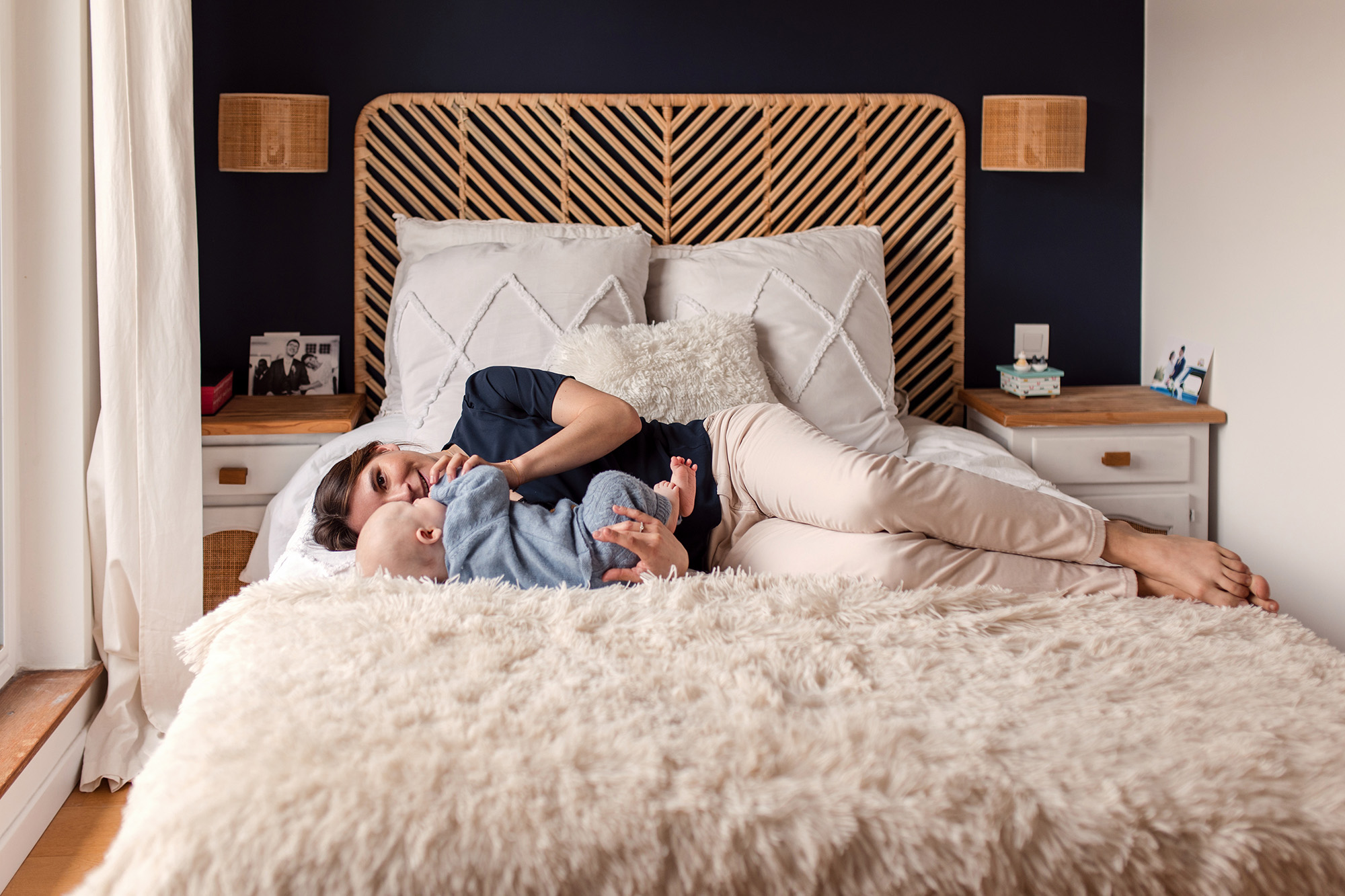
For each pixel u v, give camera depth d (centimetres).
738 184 306
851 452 164
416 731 96
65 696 201
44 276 207
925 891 85
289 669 111
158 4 206
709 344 240
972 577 152
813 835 86
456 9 294
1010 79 310
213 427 248
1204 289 284
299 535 176
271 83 291
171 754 96
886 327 267
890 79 308
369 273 296
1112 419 270
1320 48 231
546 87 300
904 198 317
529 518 152
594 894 83
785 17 303
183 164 209
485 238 279
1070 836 88
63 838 191
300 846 82
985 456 245
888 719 102
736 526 180
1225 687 112
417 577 150
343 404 278
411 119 297
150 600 212
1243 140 262
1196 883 87
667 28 300
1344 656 124
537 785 88
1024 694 109
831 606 133
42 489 210
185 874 81
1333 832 89
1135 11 310
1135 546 155
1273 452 254
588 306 249
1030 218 316
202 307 297
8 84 200
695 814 87
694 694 107
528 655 117
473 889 82
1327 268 232
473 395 189
